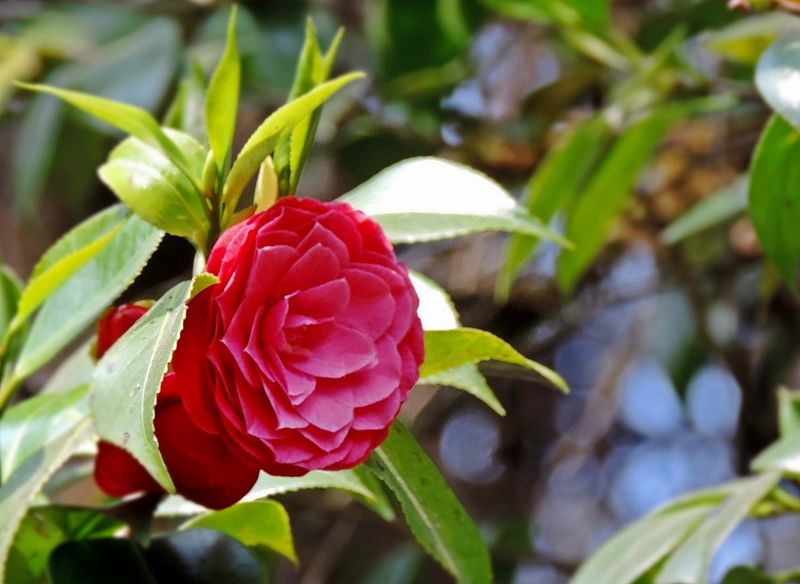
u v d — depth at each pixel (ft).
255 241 3.61
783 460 4.54
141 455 3.55
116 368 3.63
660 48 6.12
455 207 3.92
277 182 3.82
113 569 3.99
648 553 4.54
